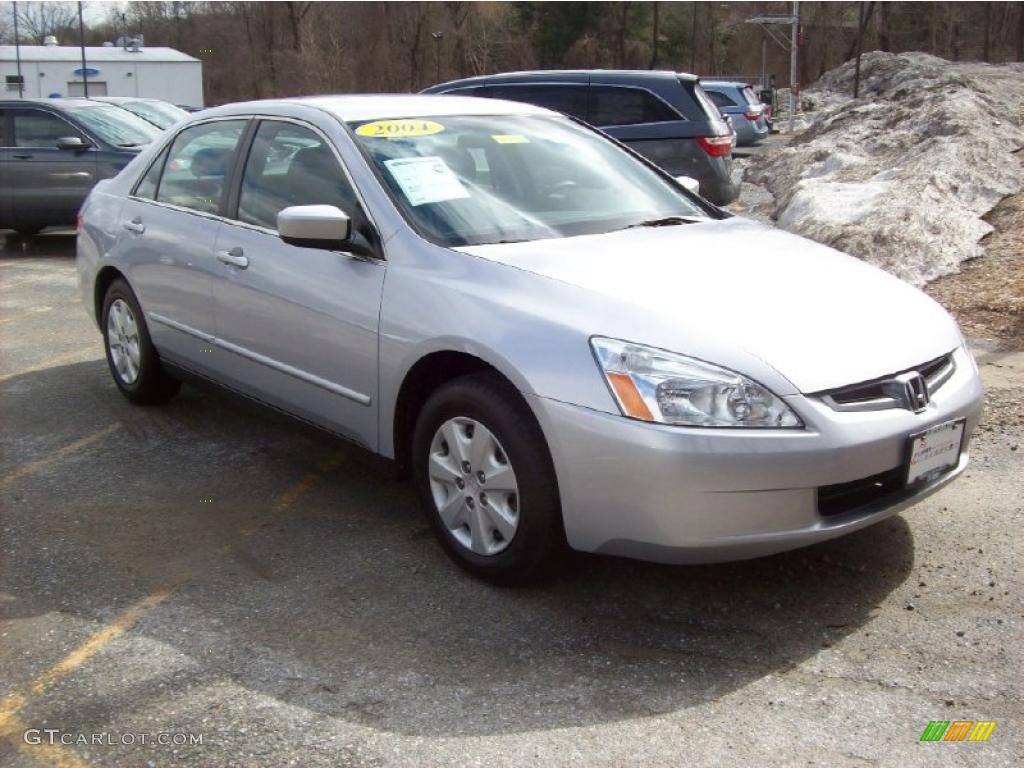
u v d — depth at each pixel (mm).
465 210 4195
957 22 72562
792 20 34625
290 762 2824
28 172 12062
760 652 3340
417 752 2861
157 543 4184
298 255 4398
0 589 3799
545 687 3160
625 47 67500
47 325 8023
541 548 3553
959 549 3996
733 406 3203
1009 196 9805
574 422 3322
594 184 4680
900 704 3059
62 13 71438
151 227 5402
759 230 4520
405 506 4543
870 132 14305
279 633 3484
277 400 4645
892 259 8242
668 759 2822
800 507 3246
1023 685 3145
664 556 3311
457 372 3955
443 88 11875
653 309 3432
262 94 57188
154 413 5840
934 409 3496
